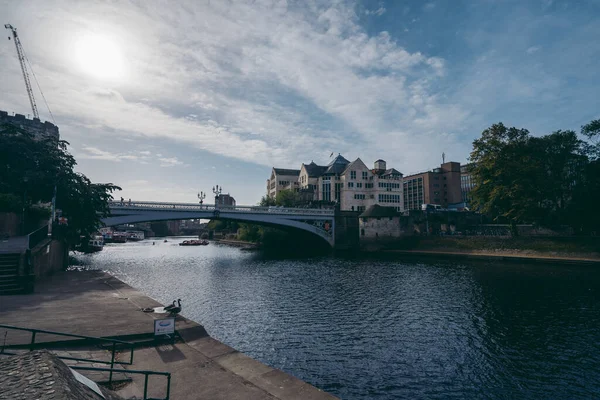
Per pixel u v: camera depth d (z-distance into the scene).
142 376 8.37
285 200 85.75
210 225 162.25
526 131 49.69
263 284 32.88
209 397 7.64
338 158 101.88
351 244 72.94
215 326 19.66
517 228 55.88
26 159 31.58
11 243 23.34
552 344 16.75
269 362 14.91
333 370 14.20
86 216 34.81
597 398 12.07
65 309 13.44
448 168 120.38
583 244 44.09
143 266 46.84
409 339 17.64
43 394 3.58
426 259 54.88
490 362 14.94
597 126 49.03
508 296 26.22
